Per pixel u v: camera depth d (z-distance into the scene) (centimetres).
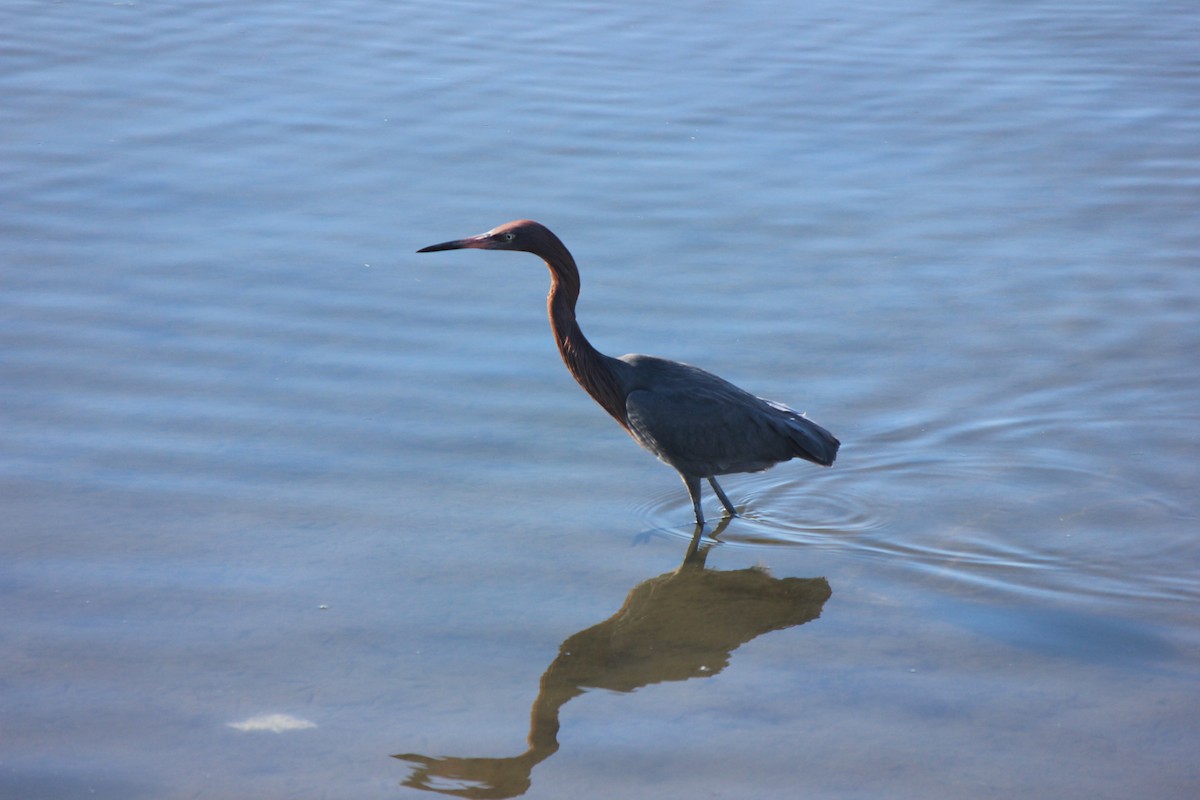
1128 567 1077
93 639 934
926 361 1408
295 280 1534
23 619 953
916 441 1280
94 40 2302
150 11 2483
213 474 1165
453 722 861
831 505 1197
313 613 980
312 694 885
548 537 1106
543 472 1207
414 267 1586
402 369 1366
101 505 1109
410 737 844
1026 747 840
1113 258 1650
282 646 937
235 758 815
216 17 2475
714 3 2702
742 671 934
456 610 995
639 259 1628
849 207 1791
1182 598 1030
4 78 2097
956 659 947
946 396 1346
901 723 868
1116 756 830
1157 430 1292
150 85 2112
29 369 1317
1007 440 1281
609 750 837
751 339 1448
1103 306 1530
